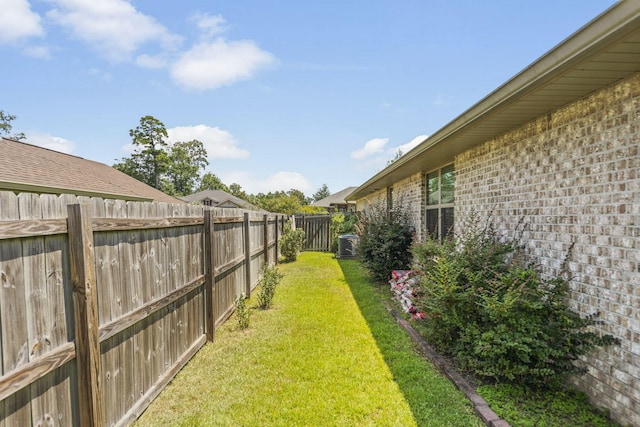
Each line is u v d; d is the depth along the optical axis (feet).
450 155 19.06
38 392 5.77
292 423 8.67
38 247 5.83
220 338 14.43
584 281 9.51
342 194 113.39
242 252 20.62
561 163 10.47
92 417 6.68
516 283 10.18
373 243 25.77
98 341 6.97
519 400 9.39
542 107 10.52
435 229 22.97
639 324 7.86
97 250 7.32
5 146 30.81
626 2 5.47
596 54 6.72
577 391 9.70
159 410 9.25
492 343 9.91
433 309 11.86
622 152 8.32
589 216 9.36
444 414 8.93
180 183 151.84
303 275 28.73
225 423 8.67
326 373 11.23
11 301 5.29
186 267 12.25
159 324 10.21
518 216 12.84
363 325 15.90
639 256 7.85
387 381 10.68
